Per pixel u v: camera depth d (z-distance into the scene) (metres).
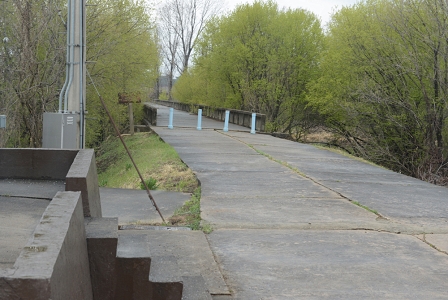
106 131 31.55
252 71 33.84
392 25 21.75
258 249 5.86
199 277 4.40
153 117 28.34
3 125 9.62
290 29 32.34
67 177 3.85
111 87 24.75
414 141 22.17
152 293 3.53
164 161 13.58
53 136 10.80
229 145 17.66
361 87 23.47
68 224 2.59
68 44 11.23
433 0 20.28
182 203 8.68
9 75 16.89
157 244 5.89
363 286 4.78
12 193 4.26
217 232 6.54
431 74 21.33
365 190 9.84
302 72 32.53
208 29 39.75
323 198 8.88
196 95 46.62
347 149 28.67
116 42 22.59
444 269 5.34
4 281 1.87
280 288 4.70
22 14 15.79
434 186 10.77
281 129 33.50
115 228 3.66
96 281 3.44
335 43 26.94
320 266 5.32
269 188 9.70
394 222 7.27
